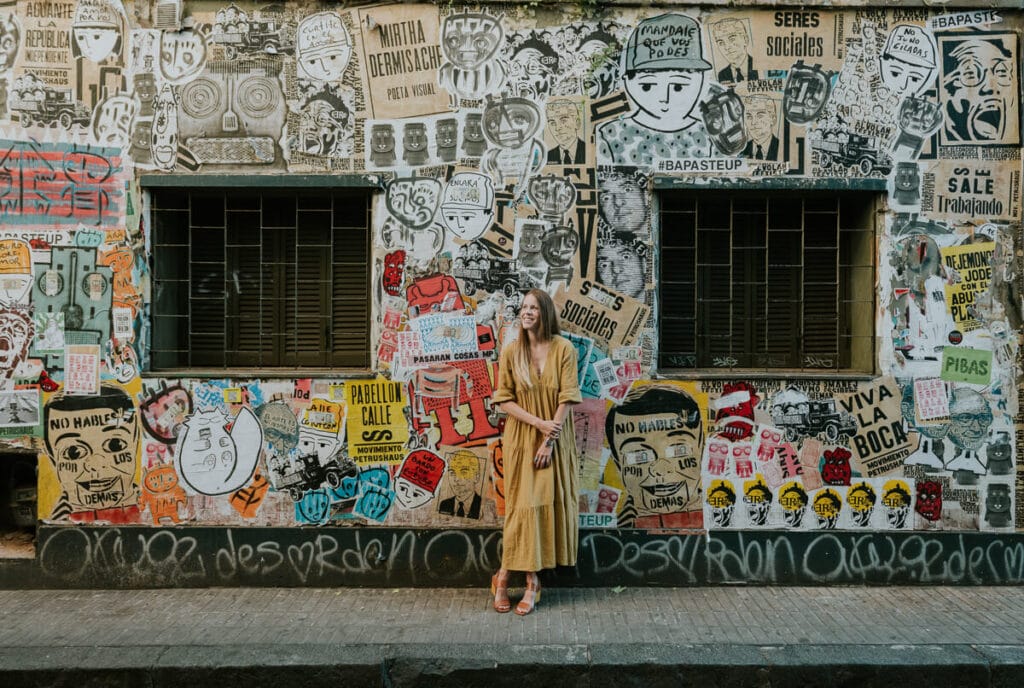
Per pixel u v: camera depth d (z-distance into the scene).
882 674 3.73
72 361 4.80
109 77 4.79
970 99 4.83
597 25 4.82
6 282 4.79
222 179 4.78
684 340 5.00
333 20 4.80
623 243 4.83
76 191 4.79
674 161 4.83
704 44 4.82
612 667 3.76
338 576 4.80
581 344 4.83
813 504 4.82
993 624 4.19
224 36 4.80
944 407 4.83
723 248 5.03
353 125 4.82
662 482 4.82
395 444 4.82
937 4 4.81
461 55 4.83
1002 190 4.84
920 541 4.82
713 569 4.82
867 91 4.82
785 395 4.82
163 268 4.95
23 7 4.79
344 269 4.99
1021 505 4.82
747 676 3.74
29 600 4.59
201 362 5.01
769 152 4.82
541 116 4.83
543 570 4.82
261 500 4.80
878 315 4.85
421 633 4.08
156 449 4.79
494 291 4.83
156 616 4.33
